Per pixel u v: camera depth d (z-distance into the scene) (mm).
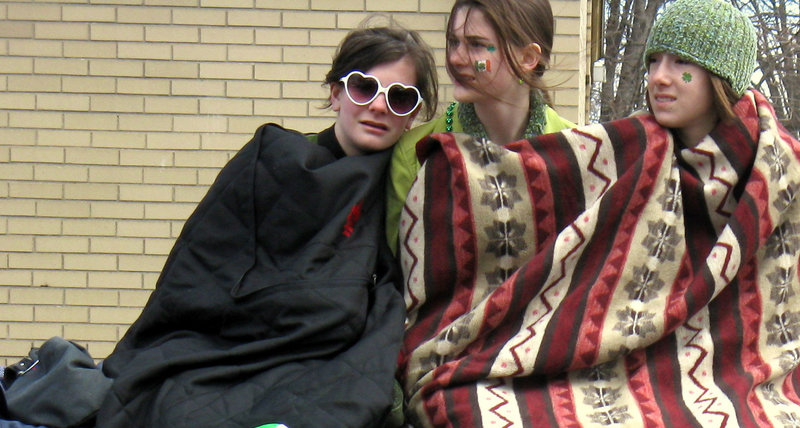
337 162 3277
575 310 3172
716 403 3111
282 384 3047
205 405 3004
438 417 3105
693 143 3363
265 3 6215
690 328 3252
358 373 3021
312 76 6227
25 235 6305
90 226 6297
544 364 3125
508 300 3184
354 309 3113
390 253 3354
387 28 3455
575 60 6133
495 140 3488
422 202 3295
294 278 3145
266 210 3250
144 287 6320
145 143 6266
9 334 6328
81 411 3256
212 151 6266
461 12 3330
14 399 3336
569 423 3064
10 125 6258
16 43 6230
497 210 3240
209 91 6250
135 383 3062
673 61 3289
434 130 3500
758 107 3344
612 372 3203
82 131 6266
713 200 3248
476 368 3121
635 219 3240
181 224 6289
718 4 3266
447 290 3283
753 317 3262
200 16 6223
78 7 6219
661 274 3230
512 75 3352
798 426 3129
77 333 6336
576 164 3270
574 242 3195
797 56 20297
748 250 3191
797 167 3307
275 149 3291
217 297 3195
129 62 6234
